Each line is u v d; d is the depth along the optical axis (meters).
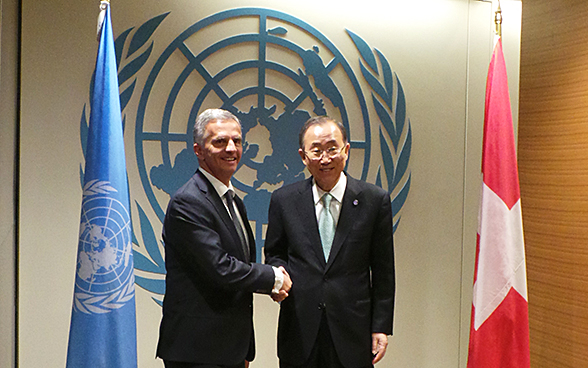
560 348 3.66
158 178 3.23
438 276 3.71
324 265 2.60
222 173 2.49
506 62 3.78
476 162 3.75
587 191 3.45
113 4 3.15
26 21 3.03
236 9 3.31
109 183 2.40
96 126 2.42
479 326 3.09
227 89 3.32
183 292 2.40
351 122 3.54
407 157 3.62
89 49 3.12
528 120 3.91
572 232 3.56
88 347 2.37
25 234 3.07
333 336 2.54
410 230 3.65
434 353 3.71
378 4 3.56
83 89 3.12
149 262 3.24
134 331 2.45
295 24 3.41
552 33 3.71
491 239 3.10
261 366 3.45
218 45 3.29
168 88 3.23
